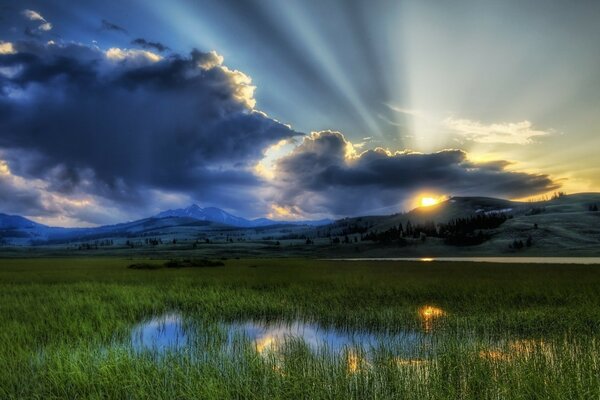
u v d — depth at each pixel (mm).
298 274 42375
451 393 7656
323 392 7785
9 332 13227
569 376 8086
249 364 9109
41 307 18766
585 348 10914
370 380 8344
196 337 13289
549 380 7902
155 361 9656
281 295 23562
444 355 9516
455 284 28391
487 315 16781
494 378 8266
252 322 17281
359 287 27469
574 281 29672
